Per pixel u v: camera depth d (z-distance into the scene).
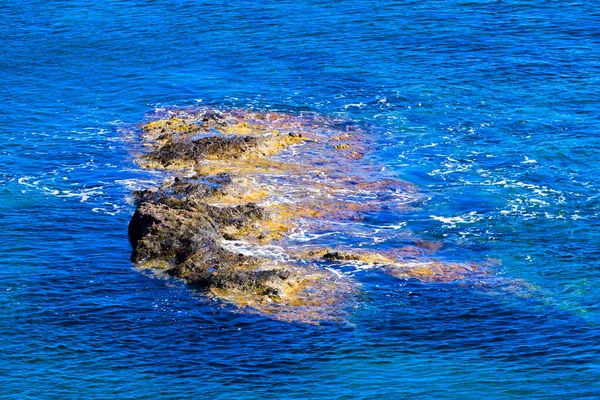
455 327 82.69
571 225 100.56
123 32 158.50
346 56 146.62
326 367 77.44
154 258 94.00
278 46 151.12
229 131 122.81
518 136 121.62
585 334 81.06
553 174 111.81
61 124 127.06
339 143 121.00
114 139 122.62
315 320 83.50
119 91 137.88
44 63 147.62
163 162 115.44
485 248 96.31
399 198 106.88
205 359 78.81
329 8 164.75
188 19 162.88
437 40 150.62
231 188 106.50
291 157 116.75
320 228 99.88
